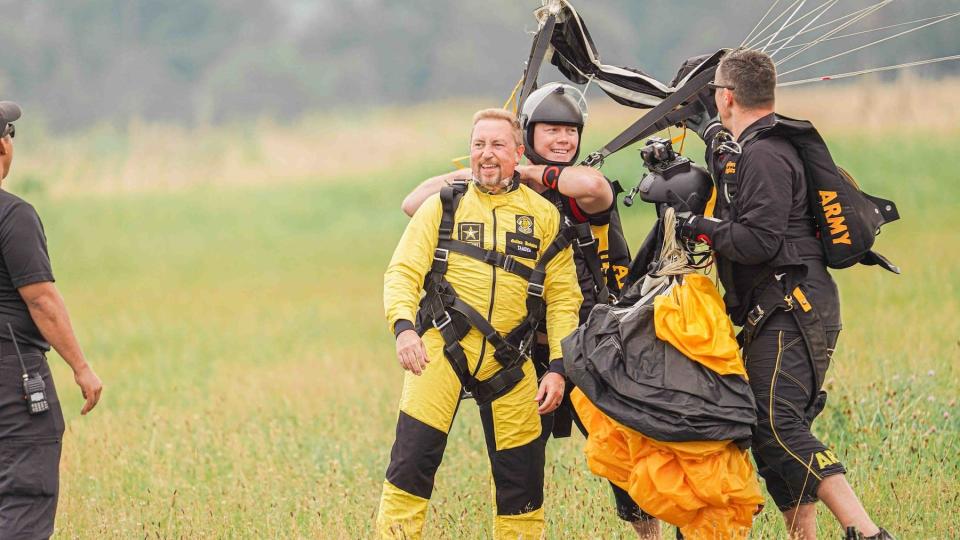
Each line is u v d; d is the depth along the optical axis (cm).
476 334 1698
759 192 1595
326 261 8806
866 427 2259
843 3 13688
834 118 12625
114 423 2936
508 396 1720
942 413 2316
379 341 4572
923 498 1873
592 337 1605
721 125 1769
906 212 8256
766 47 1777
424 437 1694
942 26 15312
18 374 1573
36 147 16688
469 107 19662
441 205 1727
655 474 1552
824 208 1630
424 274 1716
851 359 2794
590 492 2050
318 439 2634
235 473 2314
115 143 16762
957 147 10306
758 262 1606
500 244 1697
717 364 1564
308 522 2005
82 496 2219
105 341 5088
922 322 3369
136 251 10156
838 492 1577
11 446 1565
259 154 16088
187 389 3578
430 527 1916
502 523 1753
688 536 1585
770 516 1891
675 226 1664
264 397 3241
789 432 1614
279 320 5541
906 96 12575
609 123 12019
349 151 16000
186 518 2017
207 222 11819
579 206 1761
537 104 1786
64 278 8388
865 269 4909
